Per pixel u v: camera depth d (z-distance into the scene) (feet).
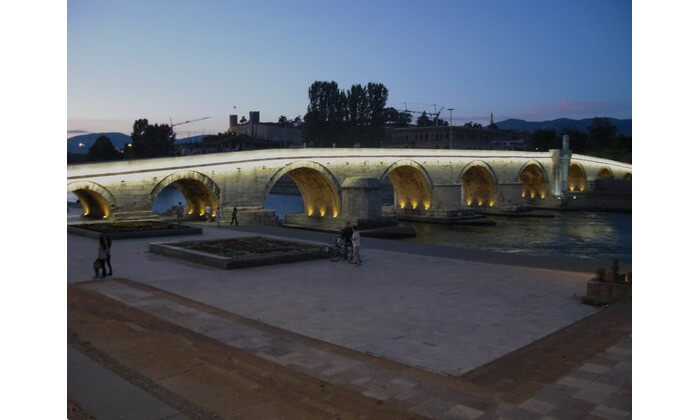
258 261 74.23
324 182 203.31
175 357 31.17
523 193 338.34
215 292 57.82
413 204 255.29
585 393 29.07
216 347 35.78
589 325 44.47
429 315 48.60
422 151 235.61
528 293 57.77
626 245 165.07
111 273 64.95
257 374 29.84
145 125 353.10
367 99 403.95
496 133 475.31
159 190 151.74
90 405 23.66
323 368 33.60
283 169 182.70
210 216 168.76
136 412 23.04
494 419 25.82
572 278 66.23
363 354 37.14
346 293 57.72
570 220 249.14
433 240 172.04
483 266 75.51
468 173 284.00
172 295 54.24
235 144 405.39
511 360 35.88
